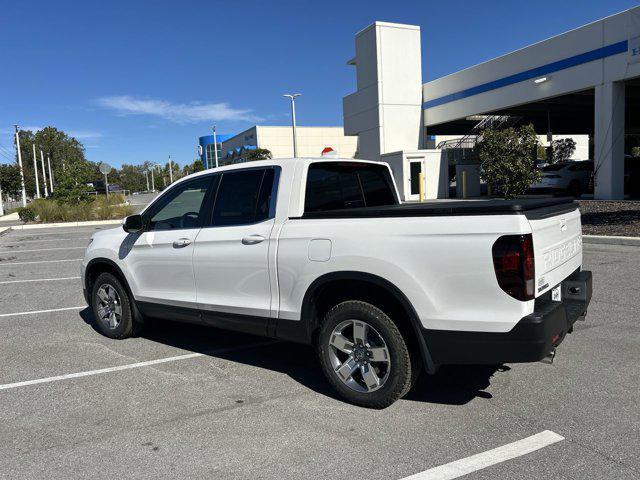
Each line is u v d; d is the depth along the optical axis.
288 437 3.50
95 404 4.13
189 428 3.68
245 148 69.38
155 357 5.27
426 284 3.52
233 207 4.71
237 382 4.54
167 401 4.16
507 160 18.59
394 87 30.59
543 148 44.88
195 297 4.93
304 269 4.07
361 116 32.38
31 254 14.27
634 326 5.59
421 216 3.56
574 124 37.38
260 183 4.56
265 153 61.56
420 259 3.54
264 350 5.43
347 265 3.82
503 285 3.29
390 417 3.75
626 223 12.95
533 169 18.81
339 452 3.28
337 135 73.12
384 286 3.67
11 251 15.16
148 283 5.40
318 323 4.24
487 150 19.16
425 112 31.20
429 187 29.11
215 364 5.02
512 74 24.34
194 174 5.16
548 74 22.30
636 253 9.93
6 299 8.28
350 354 3.96
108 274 5.87
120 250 5.66
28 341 5.91
